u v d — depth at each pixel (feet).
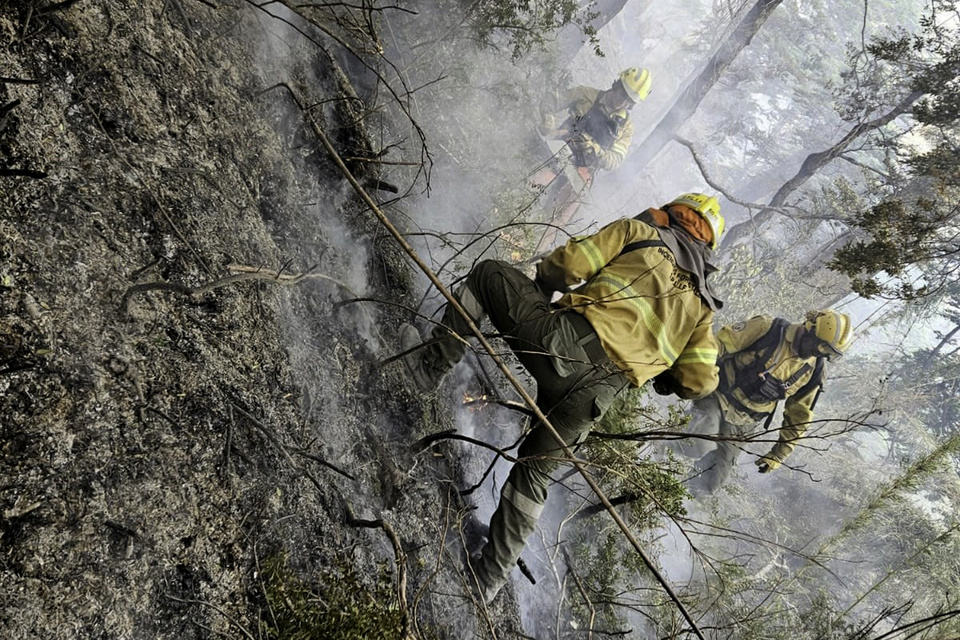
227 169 7.44
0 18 5.56
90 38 6.35
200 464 5.65
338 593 6.16
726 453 17.16
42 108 5.65
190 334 6.07
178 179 6.65
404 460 8.54
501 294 8.43
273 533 6.00
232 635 5.28
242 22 8.76
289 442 6.58
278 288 7.48
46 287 5.12
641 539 12.23
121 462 5.10
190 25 7.77
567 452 6.28
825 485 25.63
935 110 21.29
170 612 5.00
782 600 14.02
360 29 9.91
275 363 6.89
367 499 7.54
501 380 12.15
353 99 9.66
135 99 6.59
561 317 7.93
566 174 20.07
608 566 11.21
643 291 7.99
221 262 6.65
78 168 5.77
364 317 9.12
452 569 8.39
